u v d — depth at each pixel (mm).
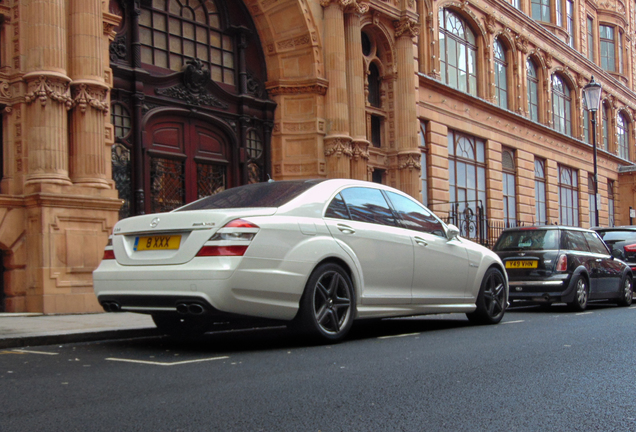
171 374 4535
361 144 15664
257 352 5590
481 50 24031
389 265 6723
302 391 3936
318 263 5961
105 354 5629
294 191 6250
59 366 4980
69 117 10344
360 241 6418
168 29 13336
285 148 15336
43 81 9758
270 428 3125
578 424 3229
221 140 14359
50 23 9906
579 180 32531
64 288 9727
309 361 5066
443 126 21016
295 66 15422
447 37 22203
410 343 6191
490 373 4547
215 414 3387
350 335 7059
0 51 10055
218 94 14273
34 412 3469
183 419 3291
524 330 7453
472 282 7930
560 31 31422
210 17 14398
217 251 5344
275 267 5562
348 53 15805
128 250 5859
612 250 12734
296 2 14742
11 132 9961
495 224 23844
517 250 11141
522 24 26984
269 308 5559
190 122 13641
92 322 7953
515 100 26406
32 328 7121
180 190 13352
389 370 4648
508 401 3699
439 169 20609
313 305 5859
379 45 18141
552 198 29219
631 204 37219
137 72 12375
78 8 10398
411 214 7402
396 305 6816
